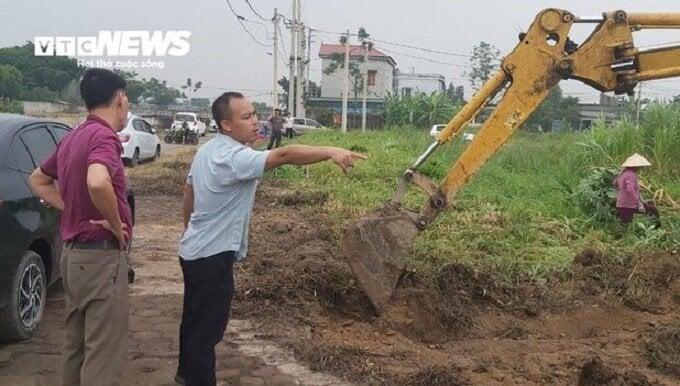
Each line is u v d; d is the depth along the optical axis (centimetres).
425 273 693
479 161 583
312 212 1098
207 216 387
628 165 952
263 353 522
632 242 905
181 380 454
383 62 6562
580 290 722
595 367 491
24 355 509
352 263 593
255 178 382
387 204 604
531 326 643
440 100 4384
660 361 535
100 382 361
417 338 594
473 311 656
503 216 1010
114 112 373
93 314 363
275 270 697
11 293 511
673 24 573
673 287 730
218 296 392
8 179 527
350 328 603
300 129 3797
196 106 8100
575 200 1077
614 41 572
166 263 785
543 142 2212
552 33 571
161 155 2491
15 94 4206
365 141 2395
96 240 360
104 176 341
